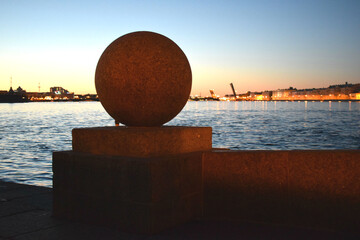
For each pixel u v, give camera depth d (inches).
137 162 162.9
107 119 3080.7
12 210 207.6
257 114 4303.6
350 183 163.6
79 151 192.5
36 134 1572.3
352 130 1961.1
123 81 183.2
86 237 161.6
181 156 176.7
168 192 168.4
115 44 189.9
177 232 165.2
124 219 168.2
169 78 184.5
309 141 1427.2
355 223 163.2
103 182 174.7
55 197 193.8
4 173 629.9
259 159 177.0
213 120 2962.6
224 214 183.8
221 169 183.3
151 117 189.9
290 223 173.2
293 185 172.2
